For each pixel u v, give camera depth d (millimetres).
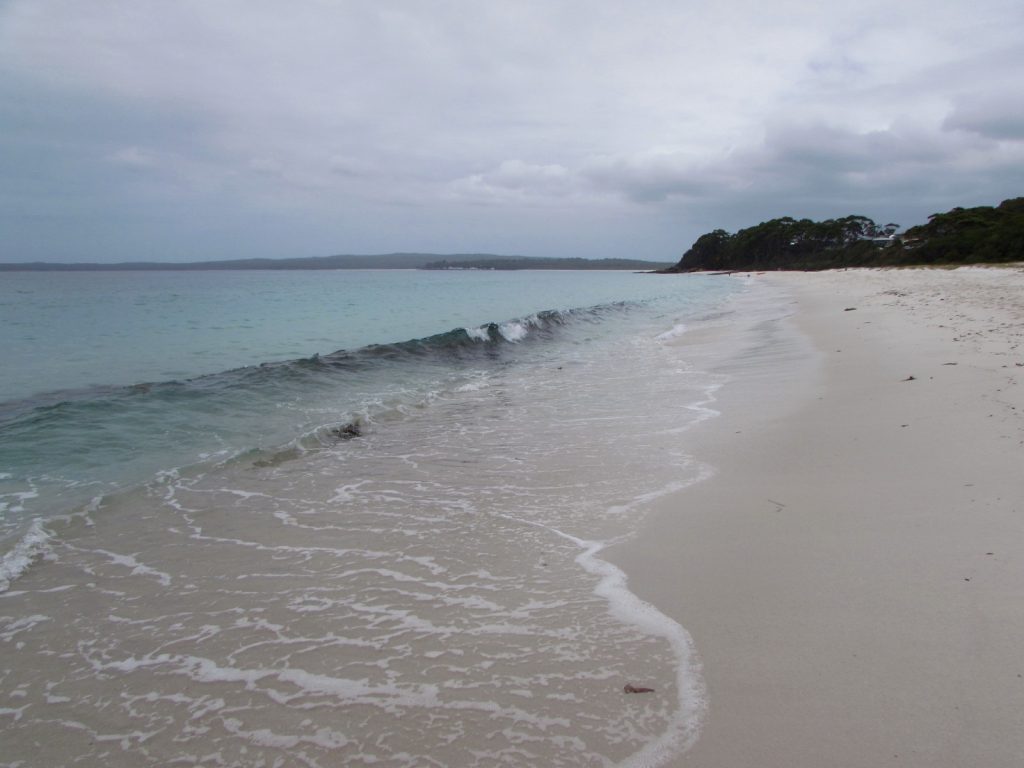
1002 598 3027
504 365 13156
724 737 2311
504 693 2637
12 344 15406
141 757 2352
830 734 2283
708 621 3098
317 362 11797
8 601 3535
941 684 2490
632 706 2516
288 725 2502
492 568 3826
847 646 2789
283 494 5309
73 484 5512
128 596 3584
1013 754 2127
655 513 4590
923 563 3447
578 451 6410
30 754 2369
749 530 4141
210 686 2766
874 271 58156
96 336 17312
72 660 2986
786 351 12375
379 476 5789
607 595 3422
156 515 4820
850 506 4359
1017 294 20828
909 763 2125
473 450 6633
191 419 7852
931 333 12242
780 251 109750
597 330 20594
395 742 2379
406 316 24750
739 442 6277
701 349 14242
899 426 6094
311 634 3152
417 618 3271
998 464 4746
